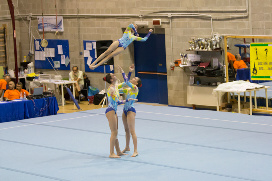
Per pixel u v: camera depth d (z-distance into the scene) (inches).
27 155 492.1
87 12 868.0
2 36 931.3
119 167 434.6
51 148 517.3
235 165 428.8
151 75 828.6
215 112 692.1
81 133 585.3
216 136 544.4
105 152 492.4
